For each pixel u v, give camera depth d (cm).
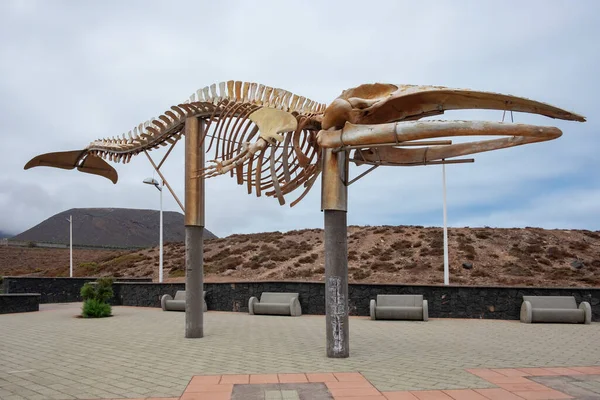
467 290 1485
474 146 856
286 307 1578
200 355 888
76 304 2278
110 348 980
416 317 1405
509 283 2803
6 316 1692
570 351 913
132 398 599
